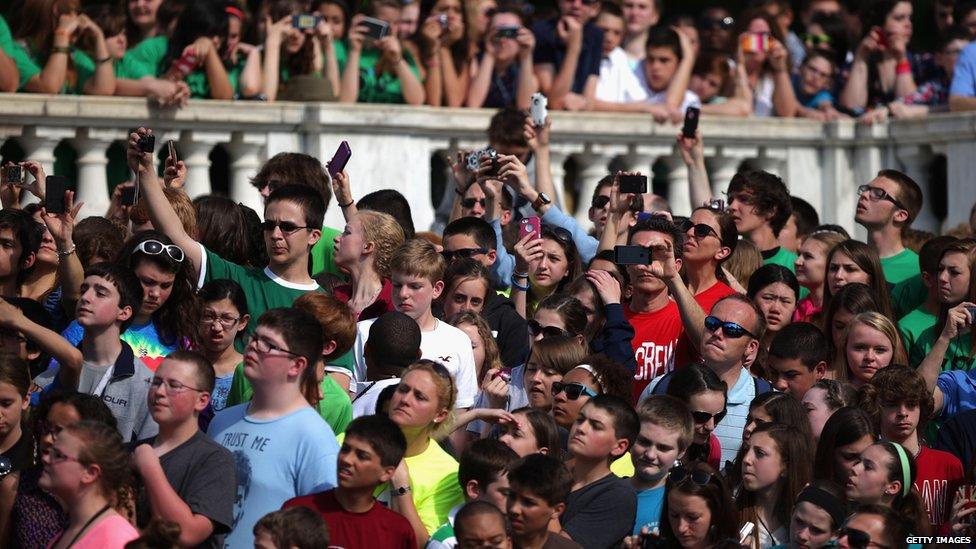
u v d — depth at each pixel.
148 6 42.53
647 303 33.44
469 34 45.66
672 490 26.00
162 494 24.14
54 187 30.66
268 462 25.38
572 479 24.98
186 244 30.66
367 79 44.06
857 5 52.53
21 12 40.62
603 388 28.83
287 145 42.56
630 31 48.25
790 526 26.53
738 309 30.69
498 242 36.34
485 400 29.88
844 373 32.47
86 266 32.06
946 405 32.72
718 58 49.00
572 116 45.06
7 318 27.61
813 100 50.88
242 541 25.20
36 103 39.62
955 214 47.69
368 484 24.48
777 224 38.84
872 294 33.44
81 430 24.00
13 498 25.97
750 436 27.81
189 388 25.08
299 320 25.83
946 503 29.56
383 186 43.00
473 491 25.80
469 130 44.19
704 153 47.59
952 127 47.56
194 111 41.28
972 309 31.91
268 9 44.72
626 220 36.28
